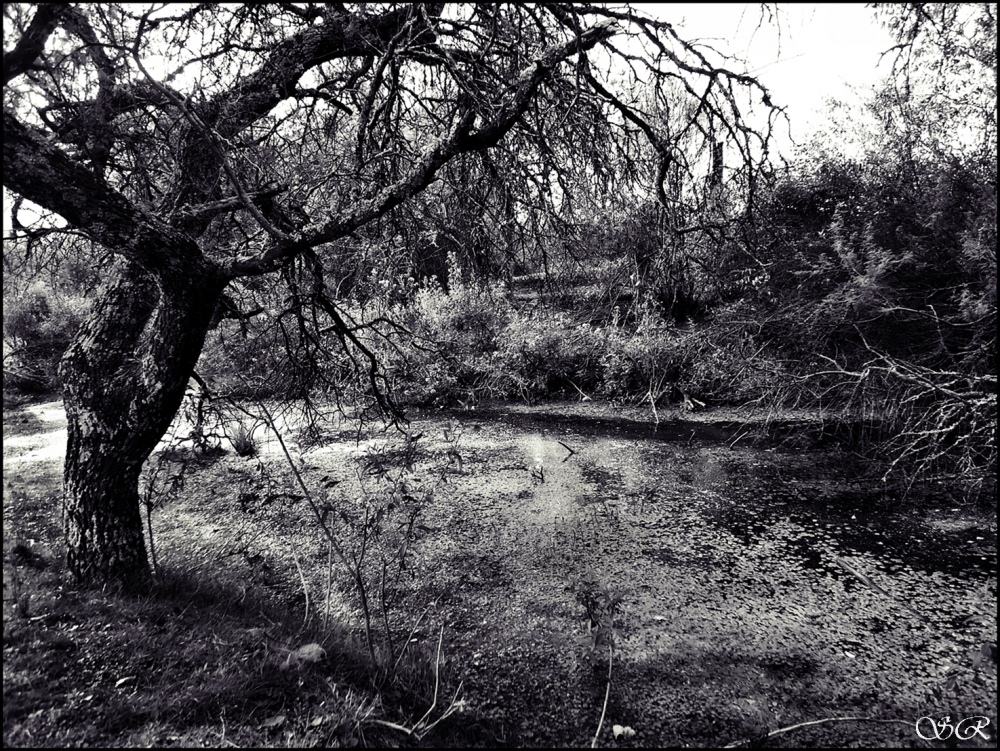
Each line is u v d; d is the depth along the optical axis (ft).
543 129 12.90
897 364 18.01
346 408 26.53
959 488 15.99
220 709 6.95
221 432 22.29
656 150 13.85
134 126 10.48
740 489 17.34
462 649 9.75
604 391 28.86
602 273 27.61
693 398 26.32
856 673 9.20
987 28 15.62
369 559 13.06
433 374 28.73
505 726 7.88
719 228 15.66
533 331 30.53
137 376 9.49
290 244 9.32
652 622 10.71
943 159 19.51
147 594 9.72
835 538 13.98
